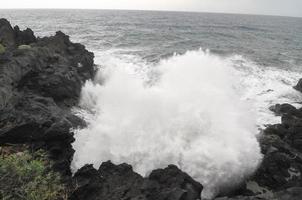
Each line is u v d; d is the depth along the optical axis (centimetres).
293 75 2945
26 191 840
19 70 1689
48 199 888
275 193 964
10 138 1148
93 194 968
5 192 824
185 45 4512
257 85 2531
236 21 12262
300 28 10375
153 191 955
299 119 1694
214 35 6194
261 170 1288
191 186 1015
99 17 11781
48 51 2158
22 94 1537
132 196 938
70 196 948
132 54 3403
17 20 9131
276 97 2289
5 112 1266
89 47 3919
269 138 1485
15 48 2238
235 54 3816
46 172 1023
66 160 1164
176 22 9856
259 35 6844
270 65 3300
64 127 1211
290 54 4297
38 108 1360
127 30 6519
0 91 1363
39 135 1185
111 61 2856
